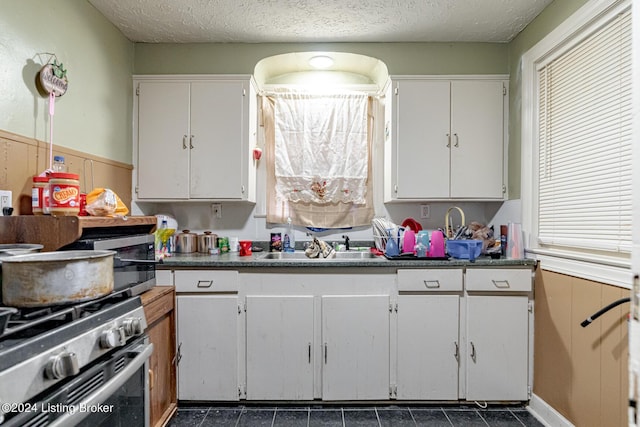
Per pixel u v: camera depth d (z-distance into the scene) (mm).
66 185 1283
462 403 1952
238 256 2199
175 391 1845
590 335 1544
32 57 1470
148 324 1528
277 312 1899
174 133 2217
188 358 1898
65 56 1661
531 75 2014
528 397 1925
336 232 2572
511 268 1922
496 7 1895
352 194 2525
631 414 482
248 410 1913
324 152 2512
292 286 1910
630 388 485
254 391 1905
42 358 826
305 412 1896
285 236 2480
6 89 1348
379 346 1907
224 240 2410
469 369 1915
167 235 2174
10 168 1361
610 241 1472
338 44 2299
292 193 2512
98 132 1911
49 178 1313
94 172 1867
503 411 1914
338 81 2604
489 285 1915
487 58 2293
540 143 1965
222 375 1903
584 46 1628
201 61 2295
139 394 1282
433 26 2098
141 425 1291
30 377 790
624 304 1376
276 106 2514
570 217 1720
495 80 2238
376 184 2574
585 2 1588
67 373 863
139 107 2225
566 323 1688
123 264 1373
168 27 2096
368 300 1903
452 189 2232
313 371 1911
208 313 1897
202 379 1901
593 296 1531
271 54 2307
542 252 1873
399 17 2002
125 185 2158
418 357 1915
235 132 2225
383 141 2562
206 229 2549
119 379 1065
